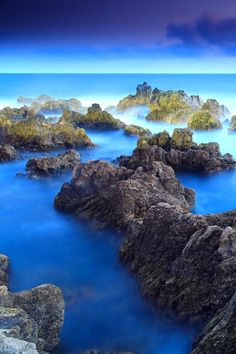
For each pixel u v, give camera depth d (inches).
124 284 753.6
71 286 764.6
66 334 629.3
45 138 1731.1
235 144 1916.8
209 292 599.8
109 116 2178.9
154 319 650.2
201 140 1989.4
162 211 773.9
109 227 949.2
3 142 1755.7
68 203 1085.1
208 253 634.2
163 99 2519.7
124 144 1905.8
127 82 5088.6
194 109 2381.9
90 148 1769.2
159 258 715.4
